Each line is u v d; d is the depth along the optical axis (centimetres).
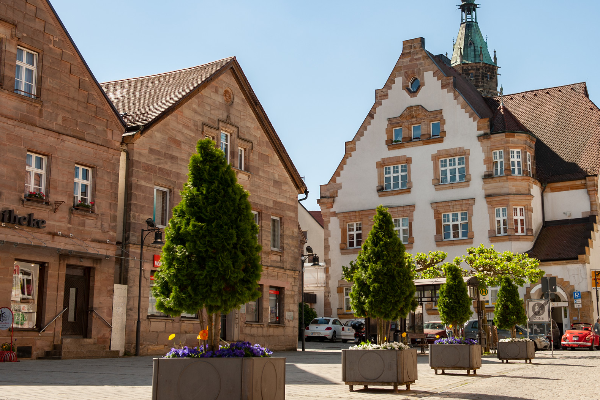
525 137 4734
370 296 1702
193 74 3281
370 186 5156
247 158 3416
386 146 5134
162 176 2878
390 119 5141
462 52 10962
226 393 1006
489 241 4675
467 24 11088
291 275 3644
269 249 3497
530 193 4700
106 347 2562
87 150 2566
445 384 1636
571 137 5109
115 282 2667
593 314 4366
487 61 10850
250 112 3462
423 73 5066
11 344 2200
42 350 2336
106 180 2633
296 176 3744
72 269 2506
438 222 4872
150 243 2775
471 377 1858
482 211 4728
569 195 4819
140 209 2753
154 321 2758
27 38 2367
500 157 4741
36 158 2400
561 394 1417
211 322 1182
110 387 1388
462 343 1958
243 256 1178
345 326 4847
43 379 1534
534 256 4544
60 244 2419
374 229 1748
